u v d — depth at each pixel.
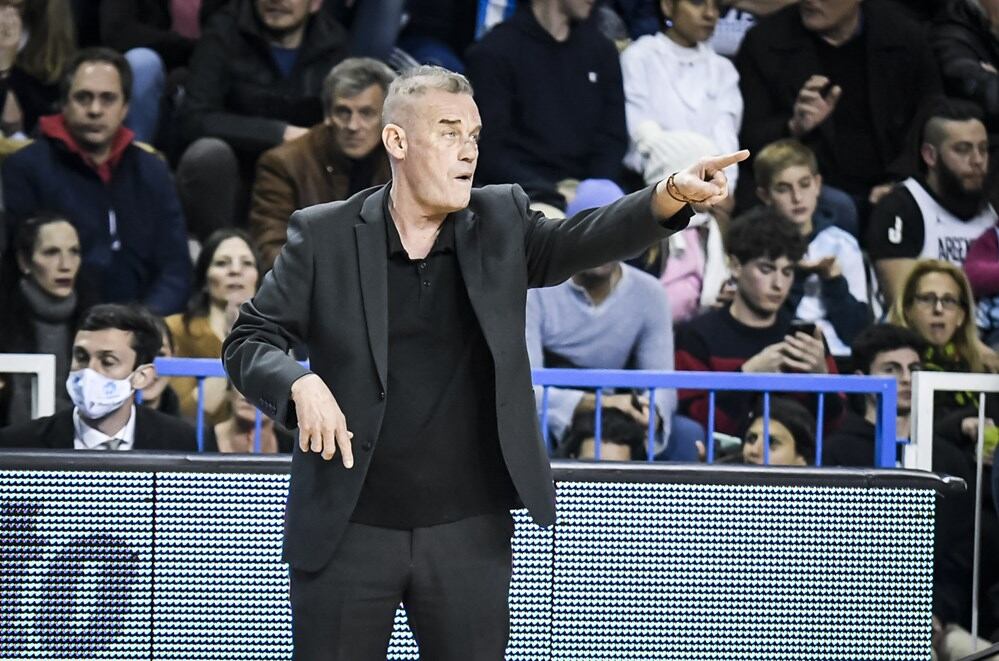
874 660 10.66
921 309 20.86
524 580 10.35
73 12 20.14
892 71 22.06
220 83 20.38
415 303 7.62
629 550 10.42
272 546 10.13
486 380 7.66
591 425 18.58
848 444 18.94
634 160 21.50
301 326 7.70
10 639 9.92
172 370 14.95
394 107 7.54
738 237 20.02
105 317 15.37
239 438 18.09
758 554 10.52
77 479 9.93
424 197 7.46
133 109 20.11
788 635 10.56
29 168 18.91
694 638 10.50
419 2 21.47
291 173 19.91
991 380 16.34
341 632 7.54
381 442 7.51
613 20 22.06
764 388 14.91
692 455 18.88
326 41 20.78
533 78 20.89
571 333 19.22
